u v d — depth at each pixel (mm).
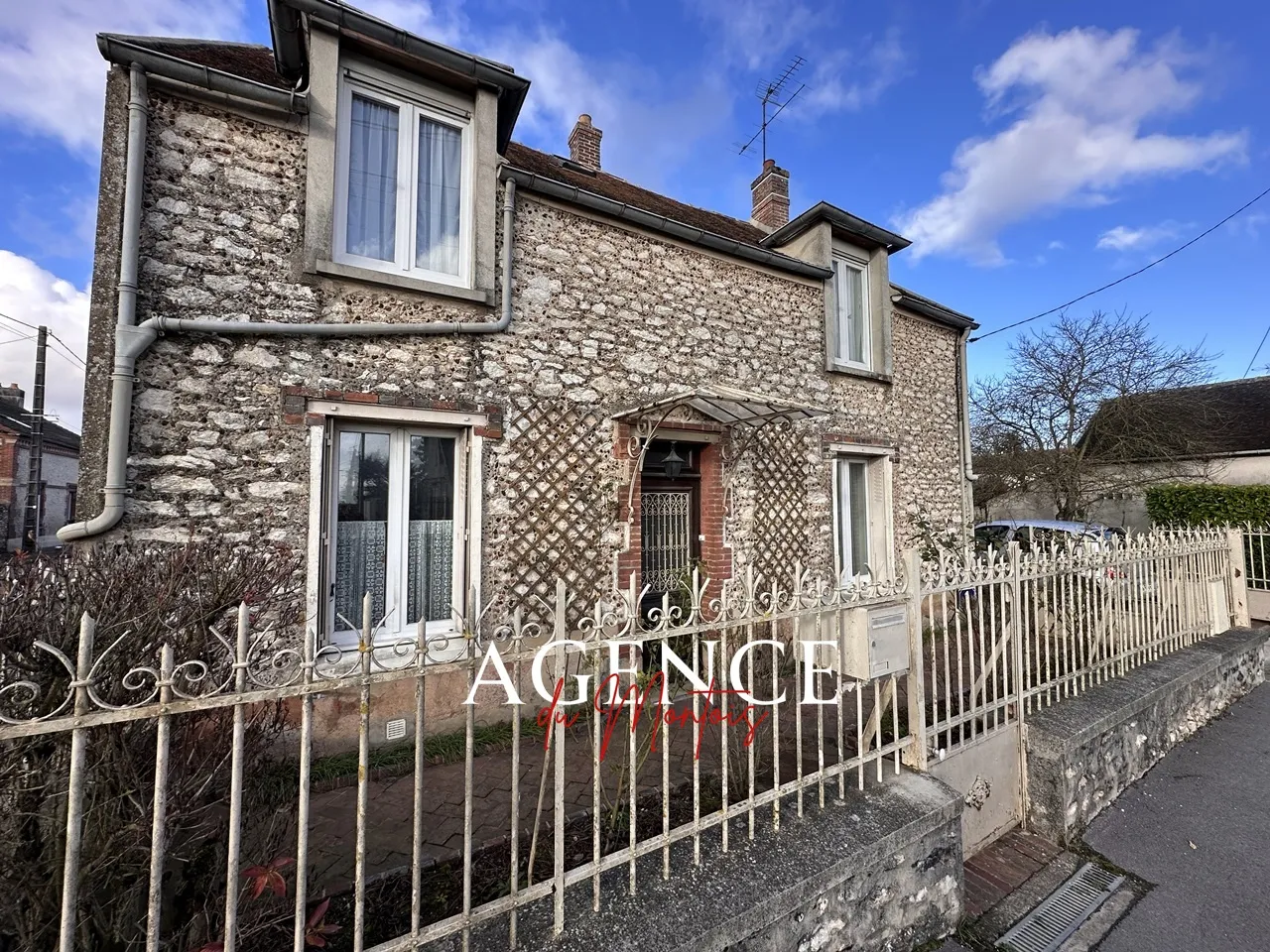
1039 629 3949
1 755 1517
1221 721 5102
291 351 4293
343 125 4695
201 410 4004
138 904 1775
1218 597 6172
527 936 1860
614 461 5688
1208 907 2934
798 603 2736
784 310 7219
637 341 5938
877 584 3104
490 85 5039
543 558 5203
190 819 2016
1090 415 13812
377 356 4594
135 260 3770
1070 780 3555
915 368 8789
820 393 7512
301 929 1512
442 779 3775
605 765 3777
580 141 8938
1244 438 13578
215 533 3992
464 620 1845
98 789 1700
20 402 22984
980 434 15781
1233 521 10422
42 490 20703
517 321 5215
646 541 6219
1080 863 3320
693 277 6418
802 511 7148
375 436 4770
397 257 4871
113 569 2184
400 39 4539
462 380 4922
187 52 4707
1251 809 3775
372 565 4688
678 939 1888
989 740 3504
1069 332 14031
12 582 1819
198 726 1979
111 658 1723
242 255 4188
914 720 3143
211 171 4125
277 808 2486
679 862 2281
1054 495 13742
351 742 4242
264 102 4215
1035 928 2828
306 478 4285
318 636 4266
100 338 3766
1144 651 5020
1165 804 3859
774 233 8055
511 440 5117
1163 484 12453
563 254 5523
